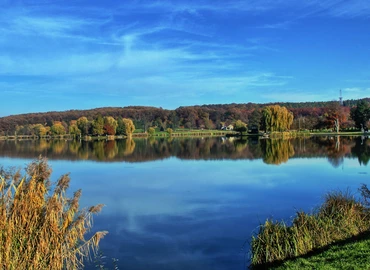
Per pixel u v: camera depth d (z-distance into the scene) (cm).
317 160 2925
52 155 3928
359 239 841
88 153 4216
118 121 9381
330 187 1734
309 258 746
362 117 8081
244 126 9219
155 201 1530
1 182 589
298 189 1717
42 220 604
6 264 554
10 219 574
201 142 6462
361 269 645
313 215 918
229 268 826
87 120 9275
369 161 2772
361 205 985
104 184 1998
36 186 614
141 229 1123
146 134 9856
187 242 1000
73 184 2009
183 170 2583
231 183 1950
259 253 821
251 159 3225
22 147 5356
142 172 2508
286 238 826
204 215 1283
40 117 10462
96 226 1158
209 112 12244
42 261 585
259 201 1482
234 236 1046
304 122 8994
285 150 4000
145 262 854
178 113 11894
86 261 859
